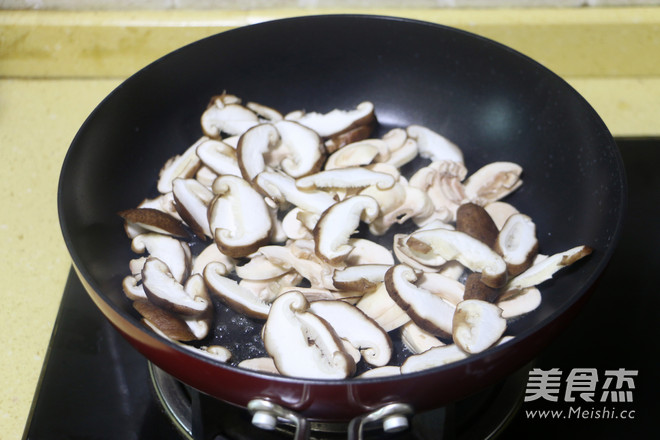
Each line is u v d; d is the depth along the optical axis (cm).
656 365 71
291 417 60
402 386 58
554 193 76
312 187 73
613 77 90
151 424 69
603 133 71
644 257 77
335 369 64
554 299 70
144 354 62
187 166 77
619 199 68
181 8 87
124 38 87
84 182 72
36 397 70
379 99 82
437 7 88
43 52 88
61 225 65
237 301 69
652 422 68
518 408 69
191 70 78
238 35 78
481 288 69
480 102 80
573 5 87
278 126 77
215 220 72
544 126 77
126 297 70
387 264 71
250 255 72
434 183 76
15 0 86
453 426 66
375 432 67
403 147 79
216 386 60
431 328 67
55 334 73
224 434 68
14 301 75
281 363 64
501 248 71
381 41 79
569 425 68
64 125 87
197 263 72
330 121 79
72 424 69
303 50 80
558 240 74
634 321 73
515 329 70
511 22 86
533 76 76
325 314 68
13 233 79
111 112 74
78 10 87
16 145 85
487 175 77
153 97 77
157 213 72
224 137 81
